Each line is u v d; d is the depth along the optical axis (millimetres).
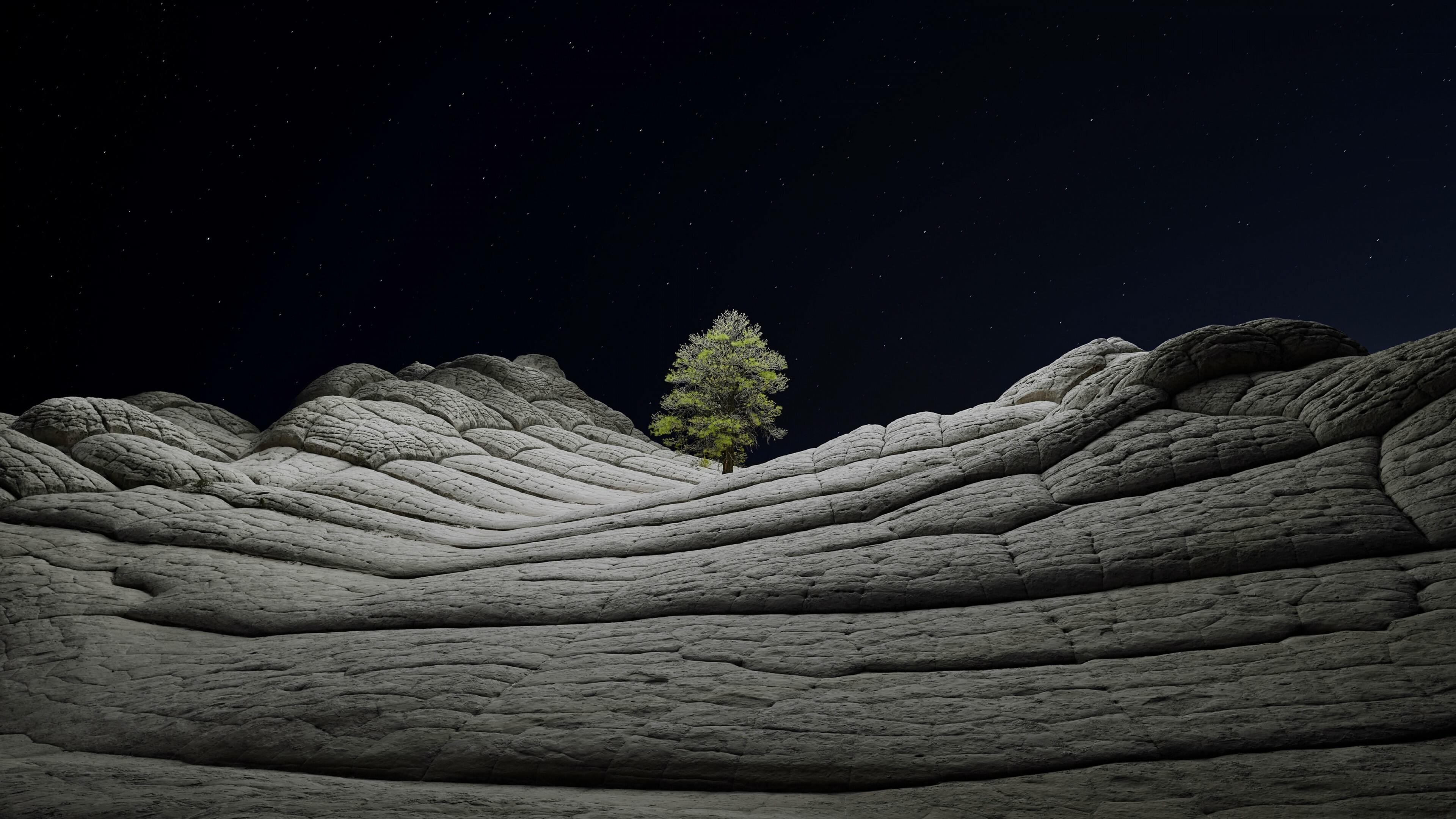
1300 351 14688
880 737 8234
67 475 19484
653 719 9023
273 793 7438
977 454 15617
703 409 33875
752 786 7832
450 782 8469
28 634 13383
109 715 10812
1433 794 6297
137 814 6629
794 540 14492
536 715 9375
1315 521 10562
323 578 15977
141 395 31906
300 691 10664
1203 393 14672
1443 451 10742
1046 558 11656
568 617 12961
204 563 16219
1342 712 7492
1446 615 8484
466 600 13898
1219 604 9734
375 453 25516
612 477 28094
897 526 13992
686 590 13125
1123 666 9008
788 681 9719
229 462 24266
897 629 10789
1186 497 12094
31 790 7469
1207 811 6531
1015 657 9594
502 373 38625
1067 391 21016
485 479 25625
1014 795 7105
